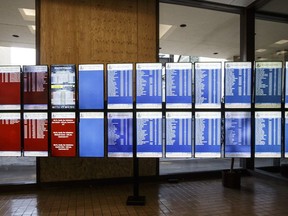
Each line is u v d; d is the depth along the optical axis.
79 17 3.65
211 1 4.08
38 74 2.96
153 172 3.89
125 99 2.91
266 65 2.91
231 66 2.92
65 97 2.94
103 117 2.93
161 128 2.89
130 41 3.83
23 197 3.15
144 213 2.63
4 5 4.18
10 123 2.96
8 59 4.02
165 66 2.90
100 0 3.72
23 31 5.26
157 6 3.94
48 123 2.95
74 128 2.94
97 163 3.70
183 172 4.07
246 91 2.93
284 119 2.92
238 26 5.11
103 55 3.73
